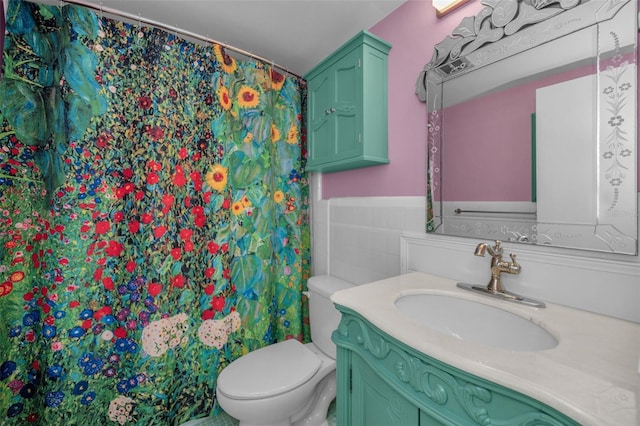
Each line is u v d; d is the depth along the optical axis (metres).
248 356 1.43
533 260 0.91
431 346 0.61
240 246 1.64
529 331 0.78
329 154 1.52
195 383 1.49
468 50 1.08
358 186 1.62
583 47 0.81
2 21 1.09
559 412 0.44
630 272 0.73
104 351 1.27
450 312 0.96
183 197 1.45
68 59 1.19
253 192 1.68
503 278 0.98
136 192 1.34
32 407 1.18
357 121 1.35
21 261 1.15
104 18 1.26
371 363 0.80
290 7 1.38
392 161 1.41
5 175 1.11
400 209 1.37
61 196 1.18
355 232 1.64
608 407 0.41
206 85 1.52
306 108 1.92
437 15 1.19
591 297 0.79
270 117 1.74
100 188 1.26
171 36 1.42
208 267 1.53
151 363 1.36
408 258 1.31
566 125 0.85
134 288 1.33
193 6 1.36
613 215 0.77
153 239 1.37
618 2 0.75
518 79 0.95
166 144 1.40
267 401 1.16
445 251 1.15
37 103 1.17
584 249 0.82
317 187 1.96
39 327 1.19
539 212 0.90
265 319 1.71
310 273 2.02
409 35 1.31
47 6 1.19
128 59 1.32
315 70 1.61
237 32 1.57
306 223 1.99
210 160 1.53
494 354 0.57
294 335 1.87
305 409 1.41
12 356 1.13
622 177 0.75
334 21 1.48
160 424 1.38
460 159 1.12
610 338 0.64
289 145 1.85
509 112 0.97
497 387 0.52
